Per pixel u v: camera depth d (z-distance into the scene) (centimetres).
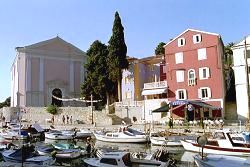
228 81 5522
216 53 5131
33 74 7619
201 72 5238
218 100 5031
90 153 2697
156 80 6581
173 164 2241
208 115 4984
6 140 4094
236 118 5091
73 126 5319
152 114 5484
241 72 4872
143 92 5762
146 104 5619
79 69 8125
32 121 6431
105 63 6600
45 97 7675
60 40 7988
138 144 3669
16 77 7725
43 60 7750
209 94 5109
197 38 5338
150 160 2058
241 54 4909
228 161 1762
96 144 3731
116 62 6056
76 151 2642
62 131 4544
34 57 7662
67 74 7981
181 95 5388
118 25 6150
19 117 6009
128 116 5759
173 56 5547
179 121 4612
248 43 4859
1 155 2441
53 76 7812
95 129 4775
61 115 6309
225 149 2691
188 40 5422
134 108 5738
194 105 4234
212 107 4409
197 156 1903
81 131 4500
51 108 6353
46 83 7712
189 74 5356
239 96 4856
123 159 2048
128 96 6644
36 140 4291
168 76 5553
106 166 2058
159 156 2253
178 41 5528
